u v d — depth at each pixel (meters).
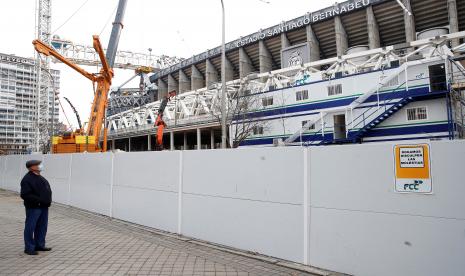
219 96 39.09
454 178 4.70
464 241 4.57
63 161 14.91
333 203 5.94
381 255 5.32
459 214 4.62
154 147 63.09
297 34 58.31
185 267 6.25
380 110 22.84
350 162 5.77
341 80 25.98
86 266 6.34
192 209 8.55
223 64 19.31
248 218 7.27
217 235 7.89
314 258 6.14
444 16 46.25
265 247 6.92
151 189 9.87
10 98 84.50
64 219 11.30
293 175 6.55
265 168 7.02
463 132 19.73
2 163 23.27
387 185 5.32
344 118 25.67
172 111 48.97
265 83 36.47
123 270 6.10
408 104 21.28
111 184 11.61
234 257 6.89
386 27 50.59
